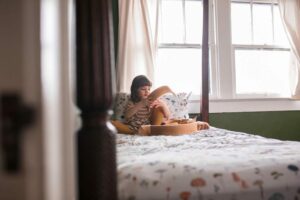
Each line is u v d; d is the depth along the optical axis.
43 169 0.34
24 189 0.32
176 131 1.92
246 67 3.24
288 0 3.14
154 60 2.85
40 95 0.34
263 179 0.81
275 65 3.26
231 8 3.22
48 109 0.37
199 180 0.78
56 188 0.41
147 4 2.89
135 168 0.82
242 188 0.79
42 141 0.34
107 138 0.68
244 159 0.91
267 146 1.26
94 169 0.66
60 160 0.44
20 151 0.32
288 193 0.81
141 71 2.86
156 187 0.76
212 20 3.13
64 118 0.48
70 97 0.56
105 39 0.66
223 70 3.11
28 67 0.33
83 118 0.68
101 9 0.66
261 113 3.14
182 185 0.77
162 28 3.09
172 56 3.10
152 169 0.81
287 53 3.24
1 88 0.32
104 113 0.68
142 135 1.95
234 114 3.08
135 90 2.34
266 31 3.28
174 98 2.62
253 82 3.24
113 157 0.69
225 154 1.03
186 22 3.14
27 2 0.33
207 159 0.91
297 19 3.11
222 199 0.77
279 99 3.19
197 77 3.12
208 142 1.47
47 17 0.38
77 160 0.67
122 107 2.44
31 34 0.33
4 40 0.32
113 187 0.68
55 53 0.42
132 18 2.86
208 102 2.88
